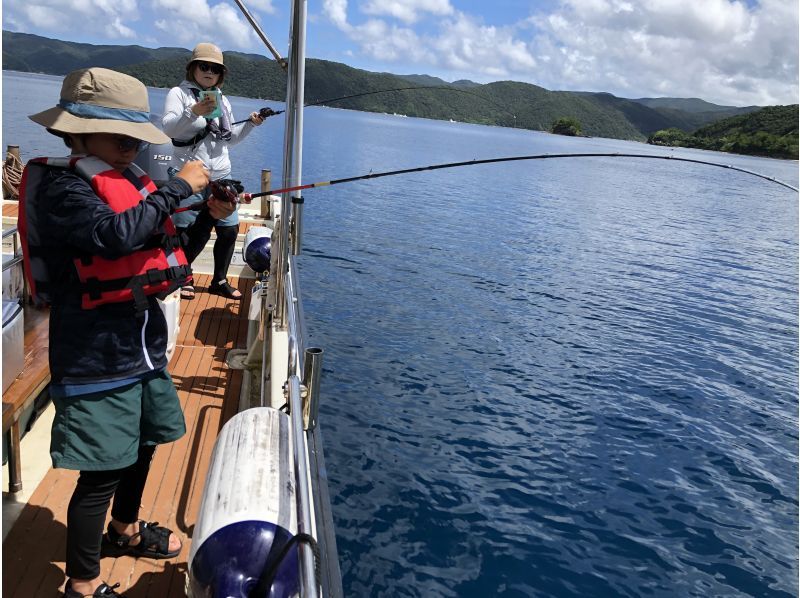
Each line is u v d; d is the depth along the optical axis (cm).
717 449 743
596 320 1209
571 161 8600
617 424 776
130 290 180
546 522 570
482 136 14975
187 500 281
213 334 477
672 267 1848
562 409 798
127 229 162
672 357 1040
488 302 1251
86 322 179
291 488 202
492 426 729
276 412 235
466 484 609
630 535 569
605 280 1573
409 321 1077
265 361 350
